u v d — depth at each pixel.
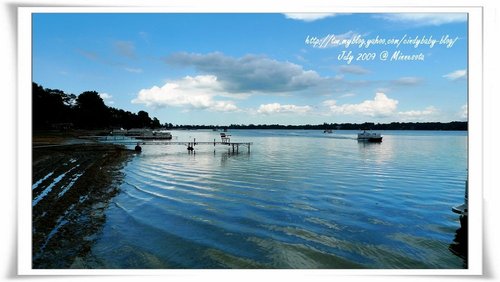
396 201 15.41
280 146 64.50
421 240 10.41
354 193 17.19
